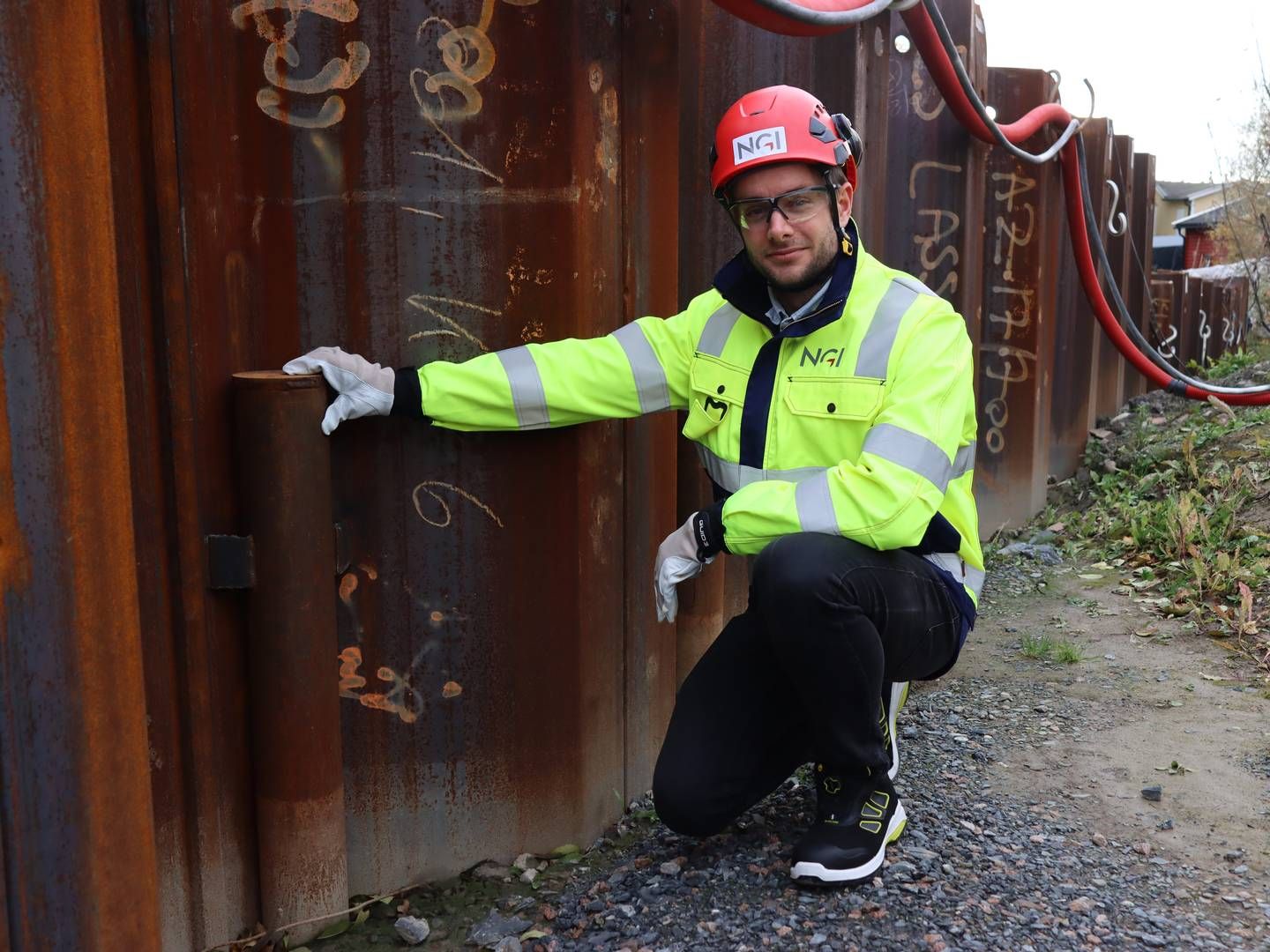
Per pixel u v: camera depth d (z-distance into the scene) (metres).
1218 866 2.45
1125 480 5.84
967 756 3.04
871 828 2.35
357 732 2.49
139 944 1.71
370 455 2.42
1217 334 12.52
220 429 2.22
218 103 2.18
